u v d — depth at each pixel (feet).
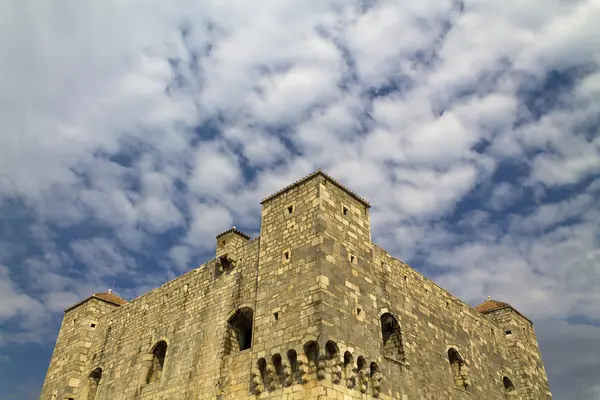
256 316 111.96
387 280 127.24
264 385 103.24
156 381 132.46
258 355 106.01
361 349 104.99
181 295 143.13
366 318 111.65
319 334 97.09
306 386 94.99
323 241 108.88
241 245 133.59
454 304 153.58
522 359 168.76
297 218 116.78
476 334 157.17
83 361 164.86
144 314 152.46
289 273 110.73
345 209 120.37
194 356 126.21
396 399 110.73
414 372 121.60
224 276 131.85
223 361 117.50
